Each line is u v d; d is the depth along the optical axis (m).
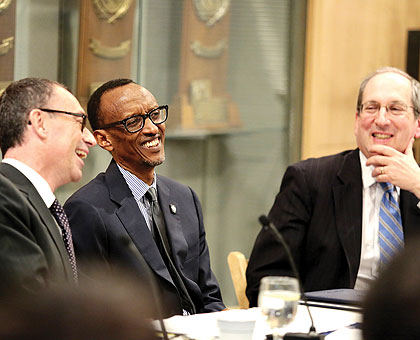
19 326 1.57
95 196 6.20
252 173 12.77
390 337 1.76
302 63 12.98
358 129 7.39
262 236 7.28
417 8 14.75
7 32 9.23
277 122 12.88
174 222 6.53
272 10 12.66
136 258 6.04
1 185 4.84
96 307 1.60
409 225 6.98
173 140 11.84
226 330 4.25
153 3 11.15
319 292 5.99
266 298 4.28
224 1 12.17
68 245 5.43
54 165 5.32
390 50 14.44
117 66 10.59
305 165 7.48
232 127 12.42
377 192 7.14
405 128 7.25
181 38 11.56
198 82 11.90
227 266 12.80
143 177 6.46
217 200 12.54
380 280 1.79
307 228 7.23
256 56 12.59
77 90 10.05
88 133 6.20
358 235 7.02
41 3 9.62
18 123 5.23
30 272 4.64
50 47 9.77
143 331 1.59
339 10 13.28
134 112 6.38
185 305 6.25
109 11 10.39
